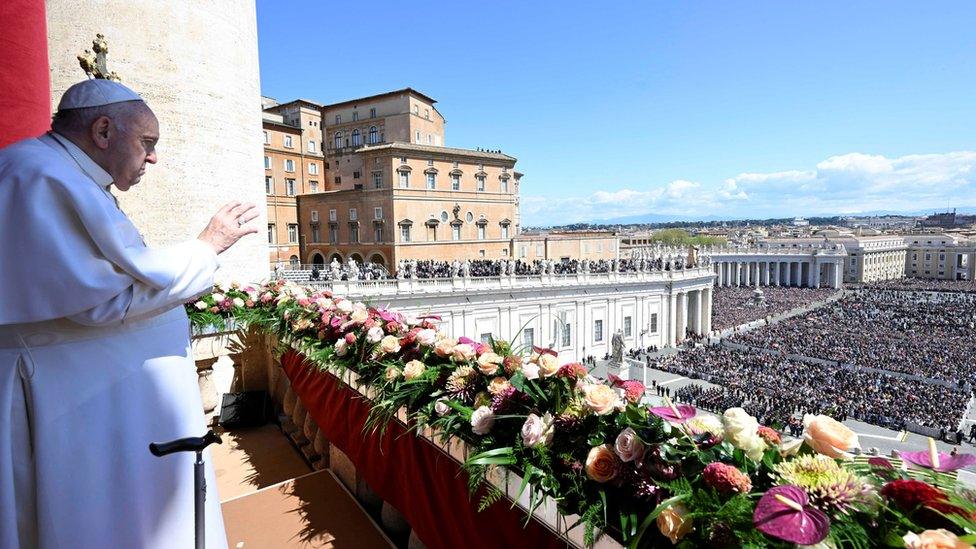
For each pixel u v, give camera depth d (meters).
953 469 2.41
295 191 55.03
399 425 4.69
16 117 4.33
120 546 2.48
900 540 2.05
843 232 160.38
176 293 2.49
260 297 9.10
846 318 75.31
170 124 13.09
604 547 2.77
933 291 114.25
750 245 132.88
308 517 5.60
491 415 3.54
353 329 5.77
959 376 43.06
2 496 2.29
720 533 2.32
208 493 2.98
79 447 2.39
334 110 60.25
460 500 3.87
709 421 2.81
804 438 2.66
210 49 13.67
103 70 7.88
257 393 9.49
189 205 13.48
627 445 2.75
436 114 61.06
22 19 4.39
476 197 52.19
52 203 2.19
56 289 2.17
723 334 62.78
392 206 46.19
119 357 2.52
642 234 183.62
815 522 2.06
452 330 37.81
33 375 2.33
